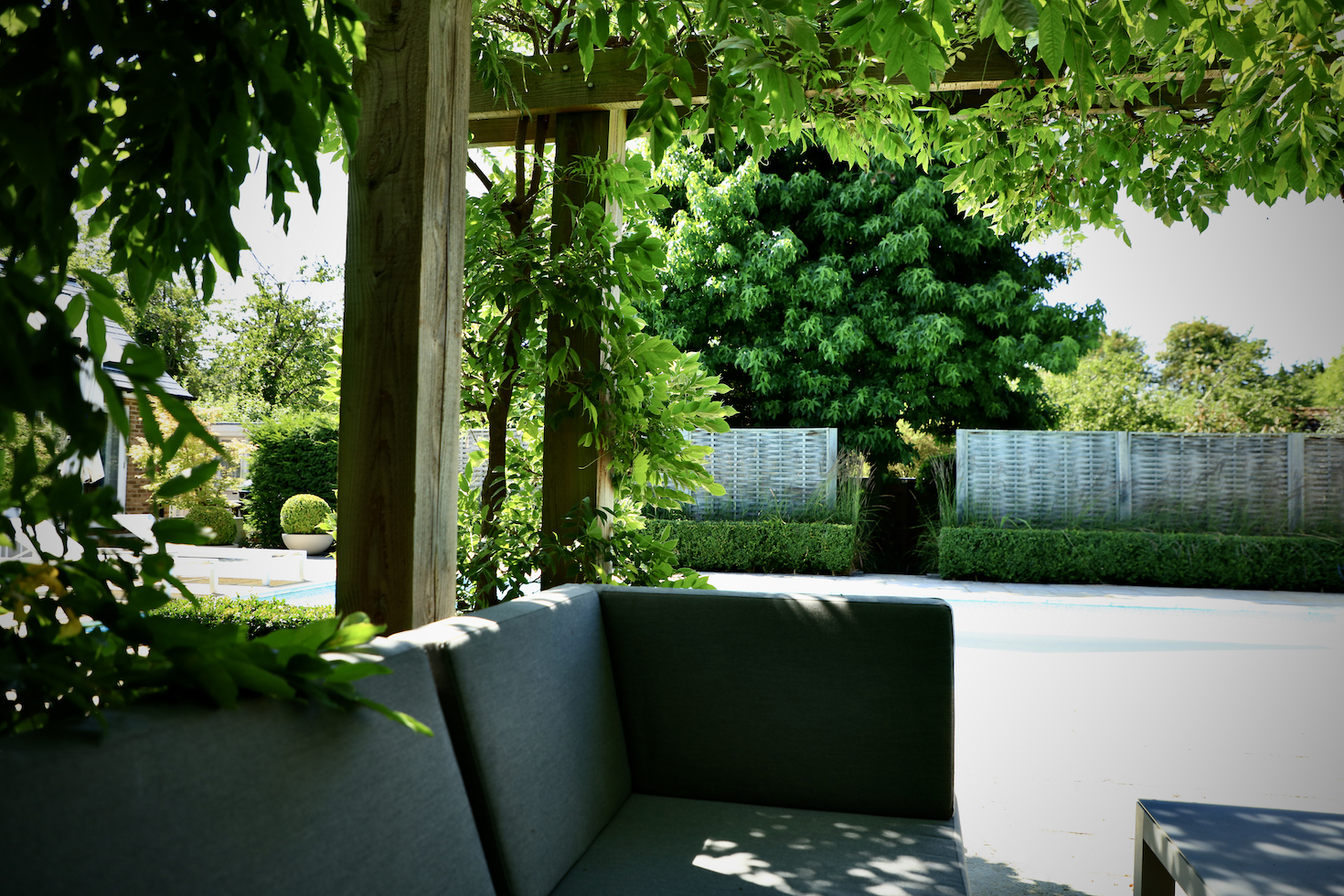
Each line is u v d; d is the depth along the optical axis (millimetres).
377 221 1551
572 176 2480
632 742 1897
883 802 1768
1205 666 5164
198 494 9656
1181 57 2416
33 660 736
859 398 10555
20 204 775
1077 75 1492
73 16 696
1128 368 19281
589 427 2445
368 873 885
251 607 3463
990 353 10719
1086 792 2926
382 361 1547
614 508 2717
